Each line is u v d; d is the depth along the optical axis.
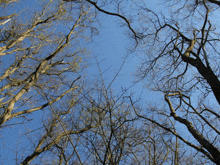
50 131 5.90
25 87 7.30
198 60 6.12
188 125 5.00
